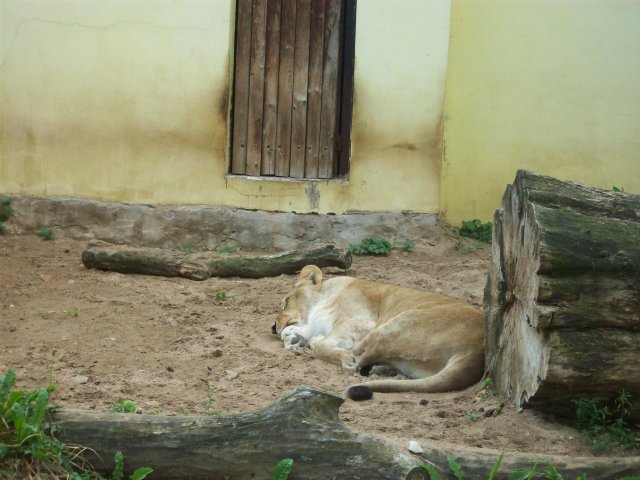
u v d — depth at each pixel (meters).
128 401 7.95
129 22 15.64
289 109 16.00
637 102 16.14
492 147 16.28
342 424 6.50
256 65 16.00
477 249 15.55
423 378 9.59
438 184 15.65
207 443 6.38
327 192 15.67
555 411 8.05
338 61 15.94
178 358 10.19
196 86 15.66
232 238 15.65
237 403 8.63
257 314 12.23
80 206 15.75
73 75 15.77
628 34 16.08
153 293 12.76
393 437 7.27
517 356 8.28
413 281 13.67
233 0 15.65
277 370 9.92
